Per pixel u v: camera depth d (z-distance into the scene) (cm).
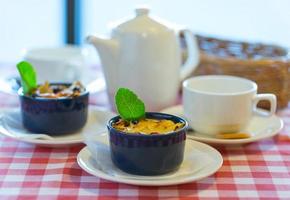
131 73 85
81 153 70
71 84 85
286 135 82
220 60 95
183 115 84
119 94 69
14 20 185
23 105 78
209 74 97
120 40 85
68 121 78
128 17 88
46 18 185
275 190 65
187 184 66
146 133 66
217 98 77
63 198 62
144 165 65
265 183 67
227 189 65
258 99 79
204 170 66
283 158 74
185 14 183
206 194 64
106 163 68
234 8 182
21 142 78
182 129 66
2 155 73
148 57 84
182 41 106
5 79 99
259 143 80
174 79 89
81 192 64
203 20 184
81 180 67
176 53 88
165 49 85
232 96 77
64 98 77
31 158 73
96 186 65
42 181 66
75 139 76
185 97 80
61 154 74
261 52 110
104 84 97
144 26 84
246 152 76
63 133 79
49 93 80
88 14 183
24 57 99
